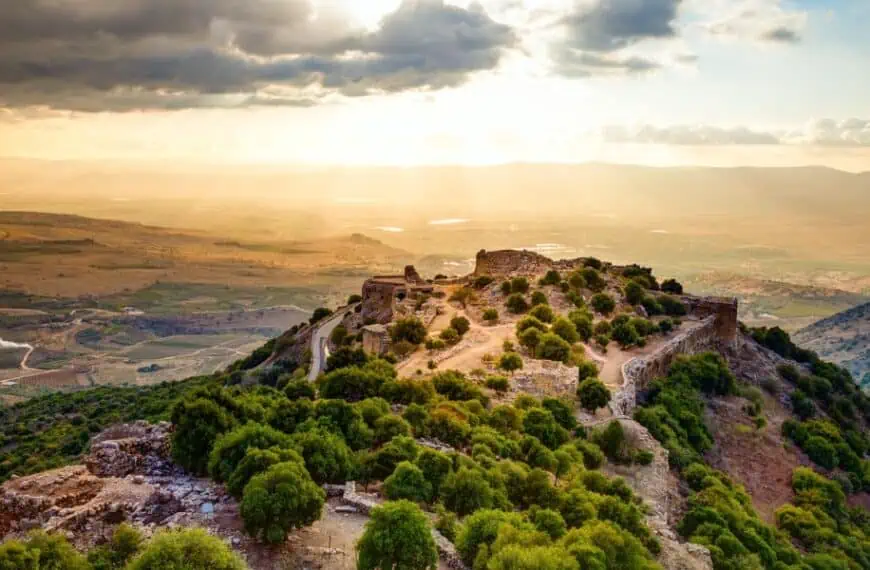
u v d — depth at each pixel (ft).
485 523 181.57
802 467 451.12
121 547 160.25
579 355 447.42
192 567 143.43
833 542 370.94
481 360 423.64
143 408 534.78
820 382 589.32
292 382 327.26
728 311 619.67
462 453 254.47
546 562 156.56
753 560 275.80
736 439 467.52
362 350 431.02
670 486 337.31
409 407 278.05
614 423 334.24
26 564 142.31
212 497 197.67
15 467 415.85
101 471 212.64
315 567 170.71
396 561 161.99
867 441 559.38
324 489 208.54
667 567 229.86
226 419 224.12
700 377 507.30
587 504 227.61
